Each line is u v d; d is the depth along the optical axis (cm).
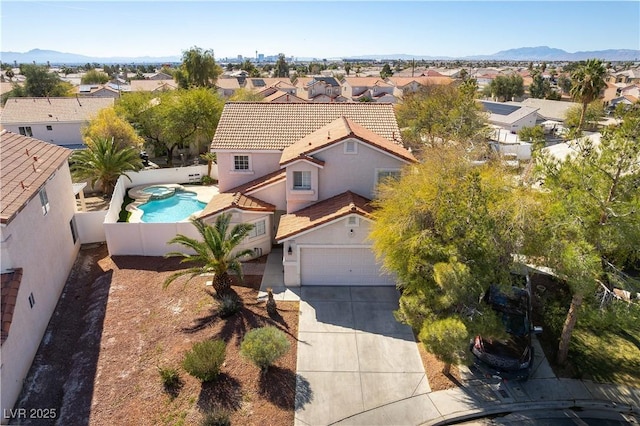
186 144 4522
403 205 1523
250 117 2686
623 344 1639
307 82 10444
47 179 1806
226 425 1221
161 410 1291
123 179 3244
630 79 13400
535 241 1300
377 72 18488
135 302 1842
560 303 1814
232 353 1523
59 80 8488
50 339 1636
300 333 1669
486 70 18612
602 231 1206
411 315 1359
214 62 7200
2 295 1357
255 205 2228
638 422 1309
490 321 1260
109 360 1500
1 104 7488
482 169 1669
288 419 1276
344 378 1448
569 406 1362
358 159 2097
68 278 2086
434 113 4619
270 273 2116
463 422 1309
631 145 1189
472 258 1323
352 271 2003
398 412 1320
